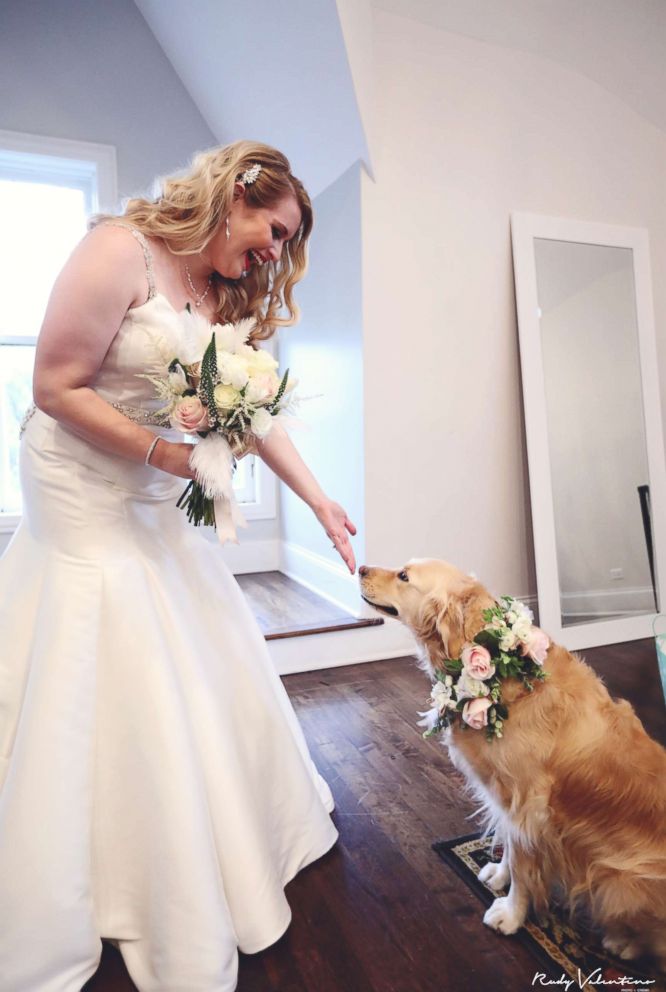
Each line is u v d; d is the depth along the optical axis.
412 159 2.96
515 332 3.26
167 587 1.40
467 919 1.44
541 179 3.28
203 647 1.43
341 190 3.05
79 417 1.23
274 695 1.57
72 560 1.31
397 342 2.99
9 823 1.16
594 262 3.39
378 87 2.84
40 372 1.23
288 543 3.95
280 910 1.36
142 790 1.24
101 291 1.19
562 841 1.31
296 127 3.04
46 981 1.17
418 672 2.86
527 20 2.99
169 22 3.17
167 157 3.46
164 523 1.50
